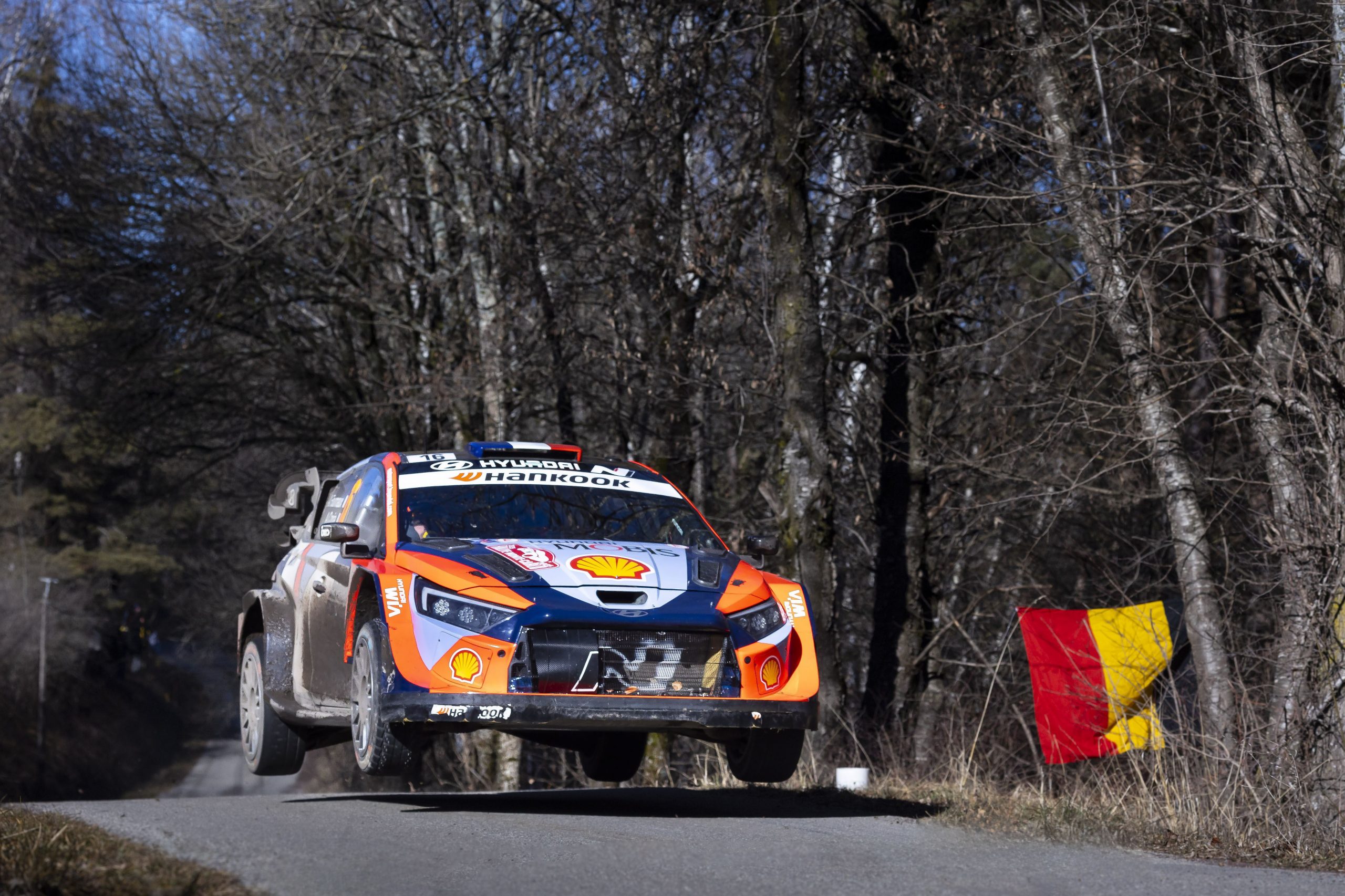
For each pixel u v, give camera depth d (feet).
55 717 332.80
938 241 117.70
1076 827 54.19
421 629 51.62
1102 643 77.71
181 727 394.52
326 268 172.65
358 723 54.80
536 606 50.90
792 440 107.96
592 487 63.10
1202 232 92.99
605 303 134.00
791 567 107.14
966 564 143.95
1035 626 77.05
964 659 134.00
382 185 156.25
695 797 68.64
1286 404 72.38
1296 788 58.49
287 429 194.59
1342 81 76.02
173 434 193.06
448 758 167.32
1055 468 108.37
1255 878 42.01
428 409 157.28
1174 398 93.40
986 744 95.61
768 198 109.19
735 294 122.01
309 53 143.64
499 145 146.00
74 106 174.29
